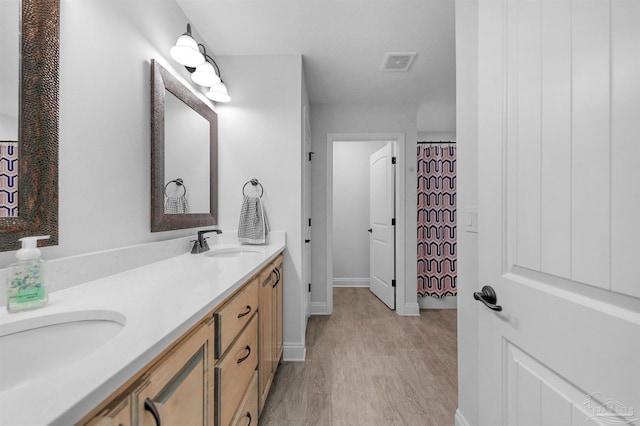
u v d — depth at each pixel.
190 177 1.76
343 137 3.17
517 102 0.73
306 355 2.20
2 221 0.75
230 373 0.96
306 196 2.73
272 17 1.76
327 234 3.17
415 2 1.63
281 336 2.02
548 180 0.63
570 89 0.57
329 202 3.18
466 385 1.27
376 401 1.64
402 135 3.17
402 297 3.13
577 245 0.56
